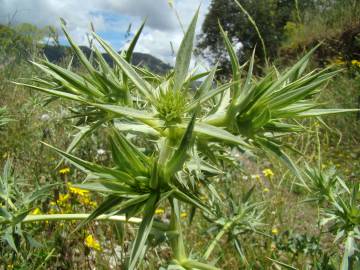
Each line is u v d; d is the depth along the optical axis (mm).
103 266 294
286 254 335
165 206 402
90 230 325
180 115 157
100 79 174
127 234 327
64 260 292
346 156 664
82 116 178
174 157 144
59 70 176
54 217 197
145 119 157
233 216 259
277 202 410
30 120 506
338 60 1078
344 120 771
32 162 430
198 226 363
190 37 165
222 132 146
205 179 179
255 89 159
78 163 147
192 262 183
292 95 162
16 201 202
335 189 240
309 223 418
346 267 205
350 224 219
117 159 150
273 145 163
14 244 191
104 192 149
